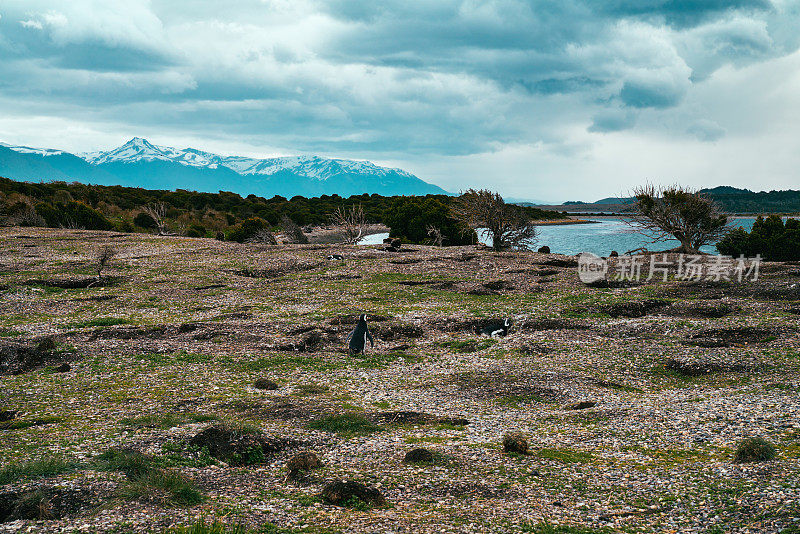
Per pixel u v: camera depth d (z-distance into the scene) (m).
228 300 37.03
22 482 10.62
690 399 17.34
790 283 34.88
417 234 83.44
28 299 36.88
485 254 55.06
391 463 12.28
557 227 189.88
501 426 15.40
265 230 76.94
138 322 30.19
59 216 84.00
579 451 13.16
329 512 9.71
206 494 10.54
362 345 24.95
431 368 22.69
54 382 19.86
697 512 9.57
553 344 25.38
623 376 20.77
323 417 15.59
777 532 8.43
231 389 19.14
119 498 9.99
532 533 8.90
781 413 14.90
